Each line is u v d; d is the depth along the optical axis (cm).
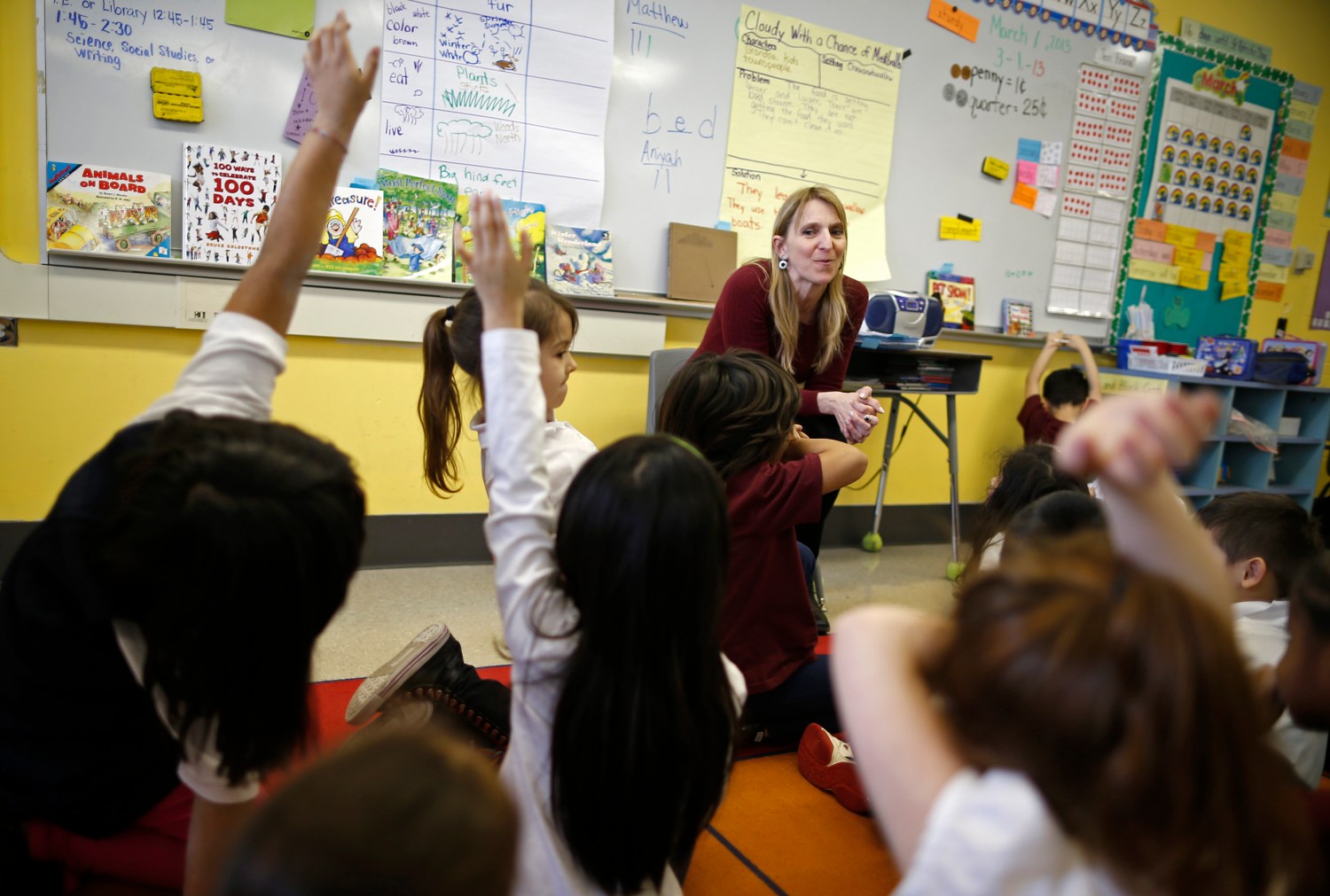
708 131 301
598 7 275
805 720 176
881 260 338
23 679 82
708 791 89
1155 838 43
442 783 41
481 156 267
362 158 255
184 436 73
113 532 72
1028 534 137
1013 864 46
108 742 87
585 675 83
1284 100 422
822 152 322
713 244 305
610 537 83
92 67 224
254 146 243
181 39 232
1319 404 405
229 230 239
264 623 71
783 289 214
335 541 72
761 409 150
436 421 150
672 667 84
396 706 150
